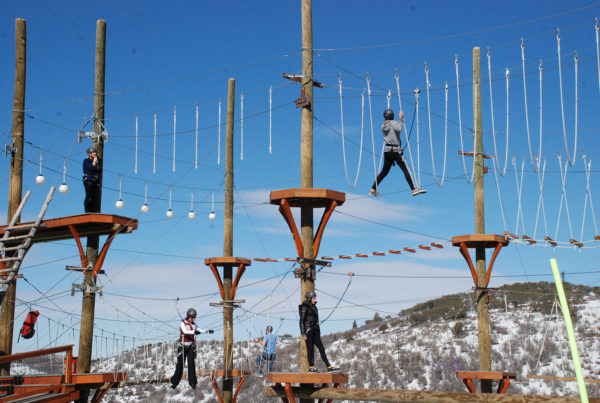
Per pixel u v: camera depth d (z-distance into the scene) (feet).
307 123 44.45
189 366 49.06
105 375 47.32
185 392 136.77
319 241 43.06
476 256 63.87
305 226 43.09
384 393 39.32
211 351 127.44
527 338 138.10
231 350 72.13
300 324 41.65
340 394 40.45
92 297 53.26
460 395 37.70
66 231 53.98
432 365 129.90
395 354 140.36
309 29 45.62
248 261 73.41
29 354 40.78
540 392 112.37
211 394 132.98
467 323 154.71
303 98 44.45
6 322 54.60
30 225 47.96
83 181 53.67
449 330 151.53
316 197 41.50
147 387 143.43
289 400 40.86
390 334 160.15
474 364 127.34
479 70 66.69
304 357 42.29
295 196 41.47
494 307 166.40
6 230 49.01
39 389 42.42
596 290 168.45
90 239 54.95
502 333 144.77
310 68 45.03
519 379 119.65
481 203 64.75
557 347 131.64
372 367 134.00
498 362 129.08
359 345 157.17
